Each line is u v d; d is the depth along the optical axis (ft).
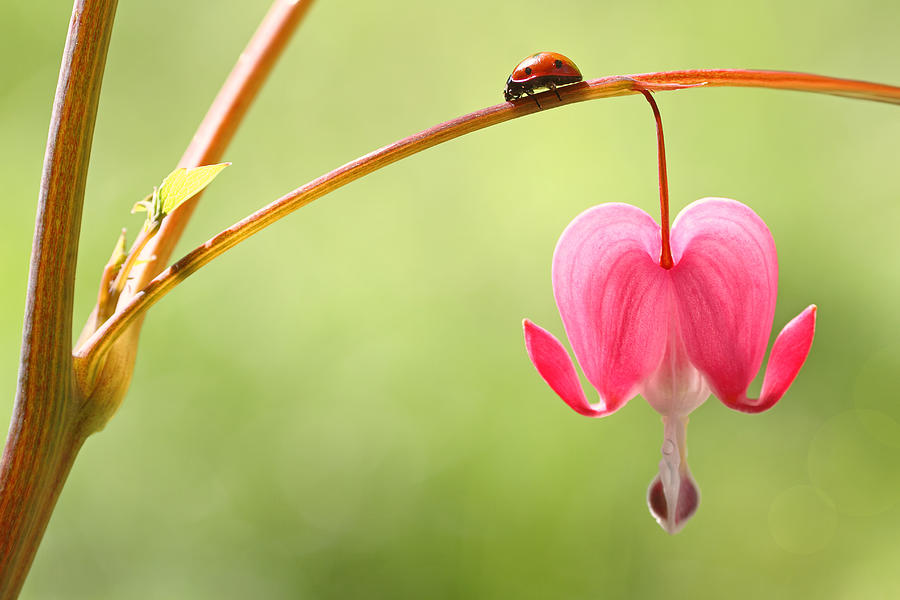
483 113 1.12
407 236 4.01
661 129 1.14
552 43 4.47
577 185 4.04
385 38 4.52
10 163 3.99
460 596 3.20
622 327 1.15
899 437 3.35
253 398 3.60
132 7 4.45
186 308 3.72
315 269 3.91
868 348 3.61
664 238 1.15
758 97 4.11
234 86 1.20
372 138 4.36
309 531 3.34
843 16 4.34
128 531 3.32
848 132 4.09
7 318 3.61
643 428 3.39
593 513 3.28
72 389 1.14
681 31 4.41
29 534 1.13
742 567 3.20
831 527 3.22
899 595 3.05
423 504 3.35
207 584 3.24
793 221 3.91
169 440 3.50
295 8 1.20
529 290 3.83
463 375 3.62
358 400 3.58
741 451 3.39
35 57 4.24
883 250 3.79
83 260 3.84
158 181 4.16
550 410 3.46
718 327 1.15
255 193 4.16
